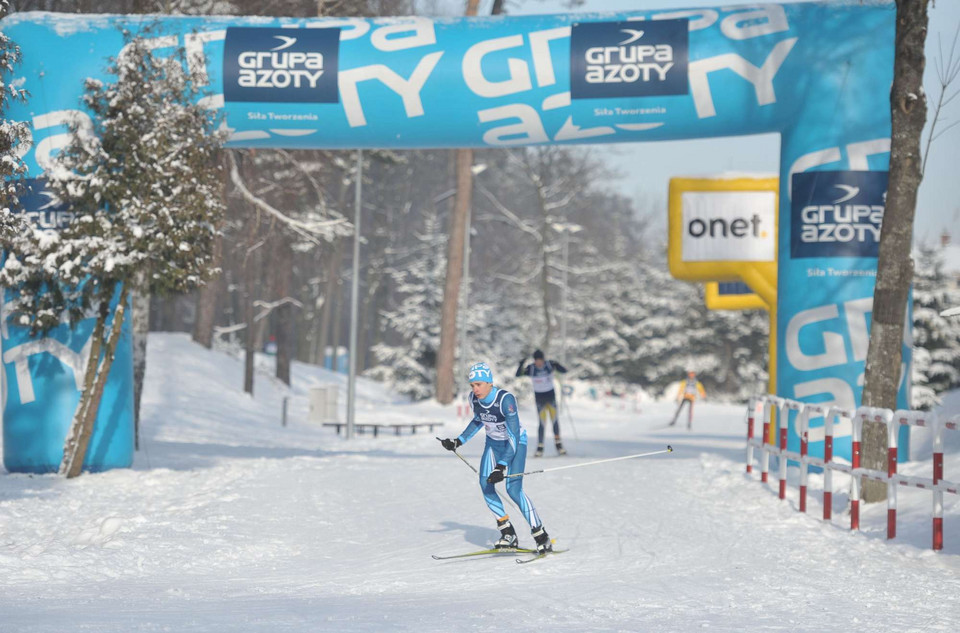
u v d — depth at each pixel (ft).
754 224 96.17
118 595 37.96
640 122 82.28
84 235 73.82
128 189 73.20
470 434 49.60
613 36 81.41
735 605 36.04
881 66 79.97
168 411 158.51
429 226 309.83
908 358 77.61
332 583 41.86
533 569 45.01
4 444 81.92
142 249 73.05
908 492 63.16
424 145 86.02
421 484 76.74
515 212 380.58
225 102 82.58
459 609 34.96
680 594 38.34
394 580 42.55
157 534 52.90
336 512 63.41
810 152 80.43
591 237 419.74
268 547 51.29
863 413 55.57
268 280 228.84
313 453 110.32
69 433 78.89
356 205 152.25
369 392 267.18
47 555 45.80
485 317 267.59
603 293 410.93
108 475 78.43
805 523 58.70
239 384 200.03
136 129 74.43
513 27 83.15
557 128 82.99
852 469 55.93
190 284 74.84
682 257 97.19
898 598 37.68
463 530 57.00
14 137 58.44
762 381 380.17
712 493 72.43
